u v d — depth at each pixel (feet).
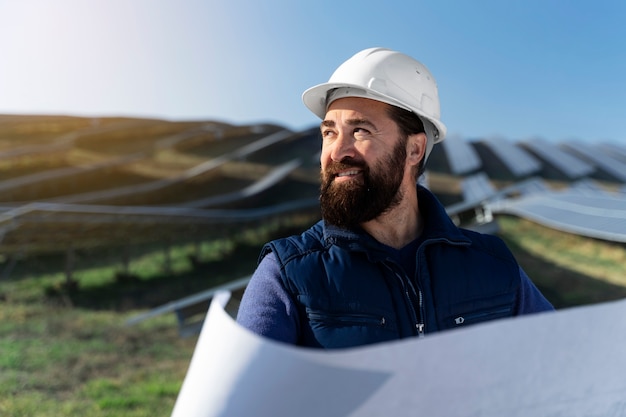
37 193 105.70
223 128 152.46
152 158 130.52
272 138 142.51
